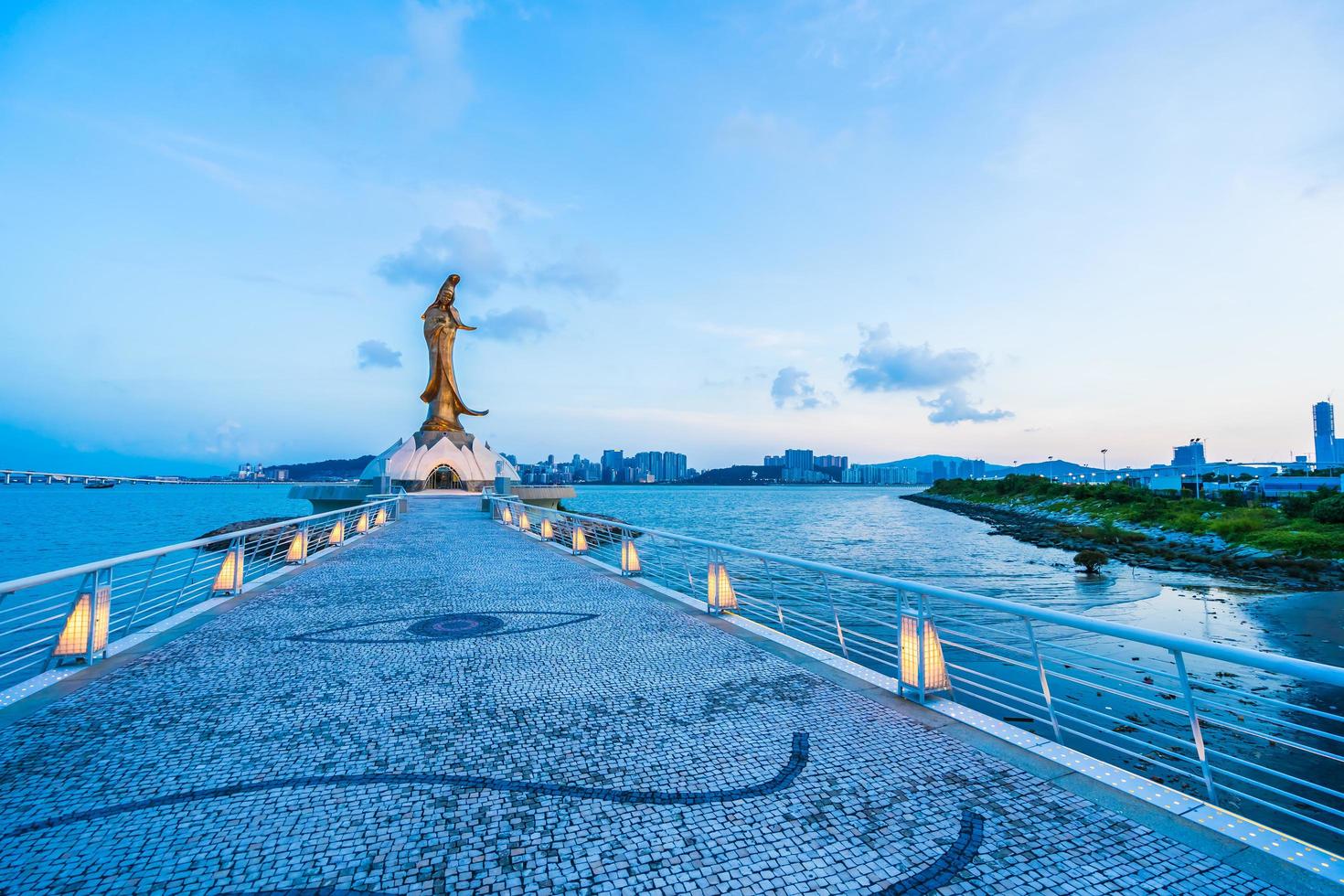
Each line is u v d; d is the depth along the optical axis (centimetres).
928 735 523
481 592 1181
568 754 488
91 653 721
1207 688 1323
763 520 8000
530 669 708
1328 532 3697
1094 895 326
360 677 677
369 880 336
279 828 383
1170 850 363
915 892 327
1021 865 350
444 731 534
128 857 353
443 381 6253
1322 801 873
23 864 345
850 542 5034
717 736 521
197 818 394
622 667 717
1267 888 331
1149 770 966
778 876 340
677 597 1124
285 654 771
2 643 1550
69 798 417
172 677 676
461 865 349
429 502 4497
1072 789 431
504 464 6650
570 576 1366
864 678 671
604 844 369
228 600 1095
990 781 444
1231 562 3294
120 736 520
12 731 530
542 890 328
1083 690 1298
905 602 650
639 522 7544
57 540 5006
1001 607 535
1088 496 7538
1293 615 2145
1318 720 1155
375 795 425
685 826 388
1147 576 3075
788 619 1909
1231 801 875
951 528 6525
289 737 520
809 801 417
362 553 1759
